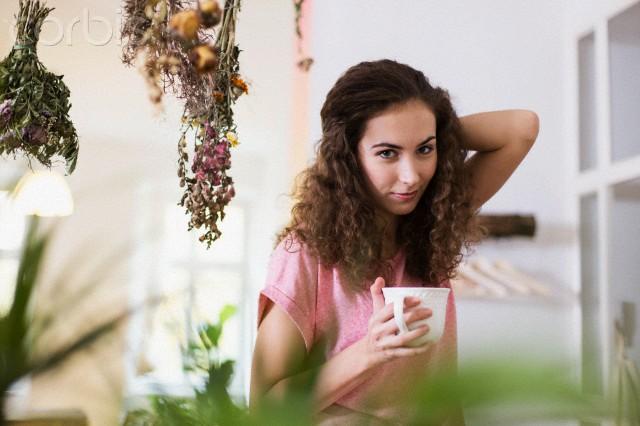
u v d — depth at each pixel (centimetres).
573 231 362
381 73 142
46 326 27
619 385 23
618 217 329
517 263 361
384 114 139
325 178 145
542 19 377
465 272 345
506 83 373
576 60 363
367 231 142
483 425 19
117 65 527
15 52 159
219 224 575
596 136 346
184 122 136
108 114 544
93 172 546
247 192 578
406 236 151
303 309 137
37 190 372
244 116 538
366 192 145
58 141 166
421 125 140
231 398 30
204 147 132
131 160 549
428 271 151
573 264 360
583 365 20
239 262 575
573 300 352
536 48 375
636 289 311
